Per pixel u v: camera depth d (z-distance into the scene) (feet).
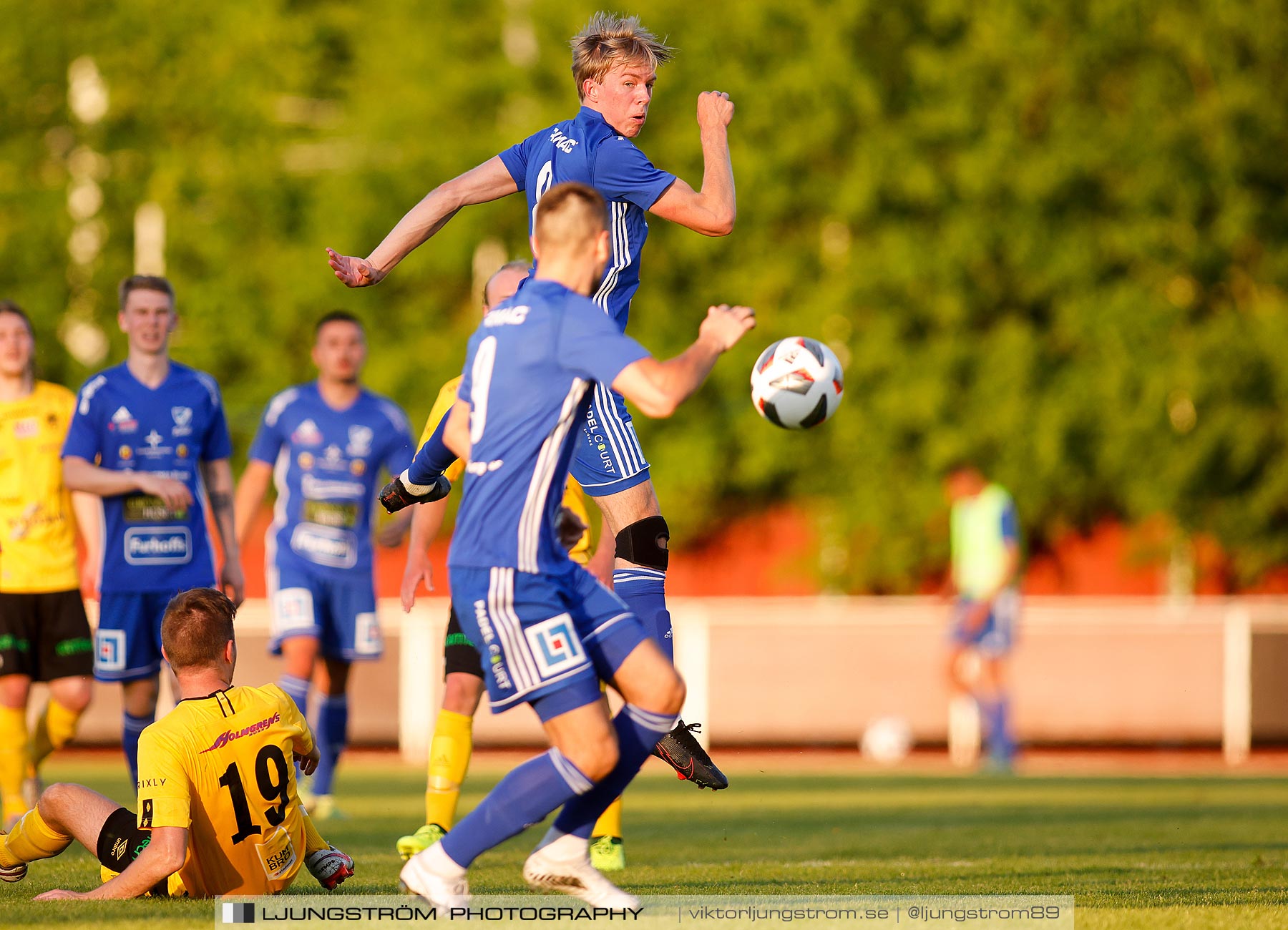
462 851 42.86
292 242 207.41
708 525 211.82
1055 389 189.26
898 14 191.21
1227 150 183.11
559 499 42.55
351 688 163.63
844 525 195.52
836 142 192.75
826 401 54.49
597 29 56.29
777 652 168.14
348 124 205.77
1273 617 165.27
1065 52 185.88
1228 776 138.92
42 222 199.41
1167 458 188.03
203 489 83.71
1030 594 205.26
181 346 203.21
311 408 98.89
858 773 145.89
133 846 50.93
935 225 191.72
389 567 210.18
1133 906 47.70
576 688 41.57
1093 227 189.37
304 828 52.21
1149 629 165.99
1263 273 189.98
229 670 50.24
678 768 56.44
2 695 82.84
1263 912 46.01
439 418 63.52
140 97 202.49
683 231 197.57
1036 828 85.61
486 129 201.87
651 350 196.13
